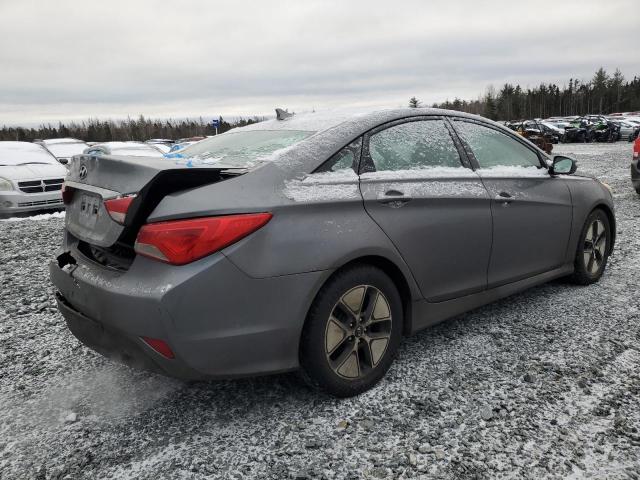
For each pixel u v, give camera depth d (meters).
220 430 2.39
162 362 2.17
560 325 3.49
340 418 2.45
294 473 2.09
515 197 3.40
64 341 3.44
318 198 2.41
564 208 3.84
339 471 2.09
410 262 2.77
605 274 4.62
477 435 2.29
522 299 4.03
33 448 2.29
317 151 2.58
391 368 2.93
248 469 2.12
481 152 3.42
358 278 2.54
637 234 6.27
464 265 3.09
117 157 2.40
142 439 2.34
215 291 2.13
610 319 3.57
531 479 2.02
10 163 9.53
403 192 2.75
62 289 2.57
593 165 16.39
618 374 2.80
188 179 2.23
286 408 2.55
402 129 2.99
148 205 2.22
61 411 2.59
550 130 32.69
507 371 2.87
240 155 2.76
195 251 2.10
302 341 2.44
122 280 2.21
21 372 3.01
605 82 127.38
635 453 2.15
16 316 3.90
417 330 2.92
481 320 3.62
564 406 2.51
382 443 2.26
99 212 2.38
